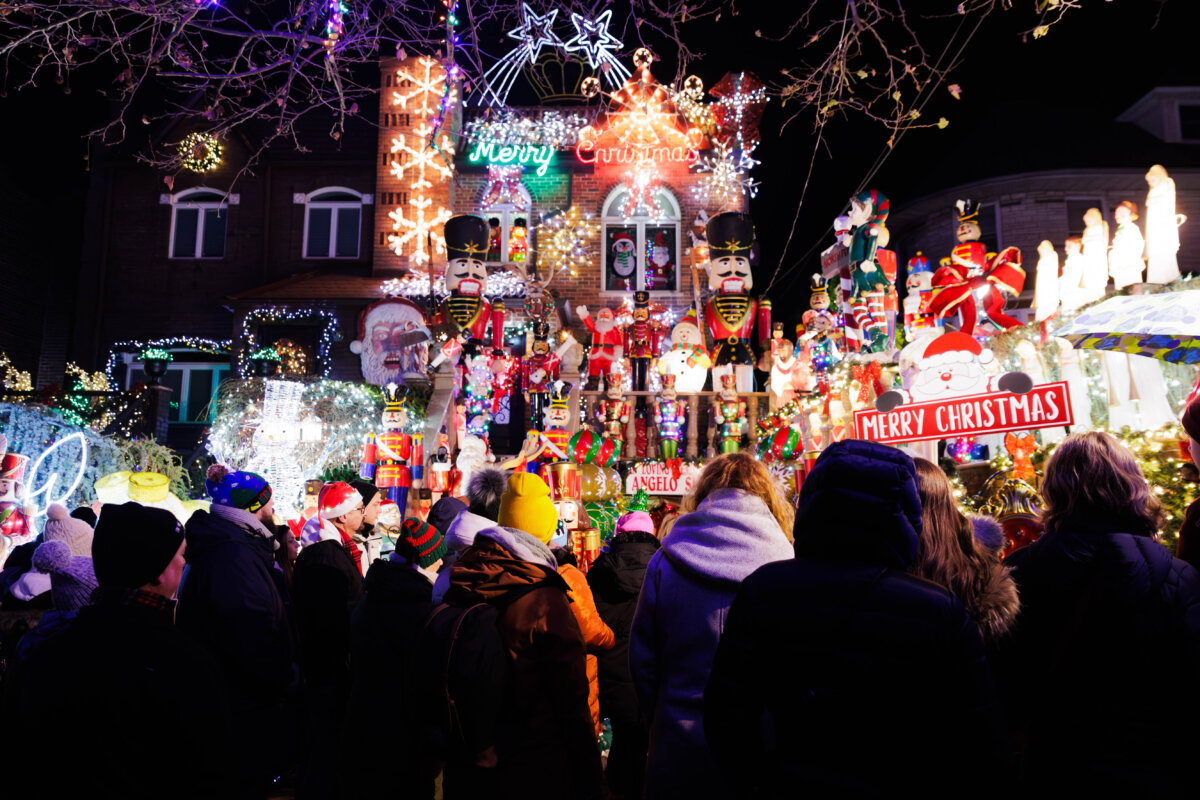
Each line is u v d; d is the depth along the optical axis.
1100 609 2.12
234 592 3.21
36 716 1.91
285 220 18.28
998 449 7.21
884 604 1.71
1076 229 18.25
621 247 17.06
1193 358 4.12
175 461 13.87
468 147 17.33
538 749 2.53
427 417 9.58
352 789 2.94
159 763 1.94
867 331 7.82
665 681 2.55
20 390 14.80
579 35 16.56
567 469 7.80
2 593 4.52
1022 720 2.41
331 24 6.47
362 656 3.03
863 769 1.65
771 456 8.69
